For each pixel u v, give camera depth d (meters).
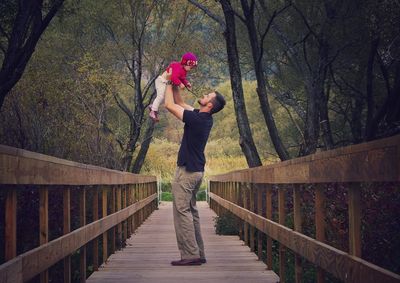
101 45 25.08
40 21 13.58
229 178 14.17
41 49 20.28
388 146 3.23
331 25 17.33
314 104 18.14
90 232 7.09
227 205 14.25
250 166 16.81
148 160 38.88
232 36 16.88
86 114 18.34
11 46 13.35
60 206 9.76
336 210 7.97
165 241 12.66
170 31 28.11
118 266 8.96
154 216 21.97
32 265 4.40
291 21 20.72
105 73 20.30
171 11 27.62
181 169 8.59
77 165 6.34
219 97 8.55
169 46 26.20
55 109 16.88
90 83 19.11
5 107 14.14
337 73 19.45
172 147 48.44
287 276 8.16
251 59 24.19
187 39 26.91
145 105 27.14
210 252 10.52
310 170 5.17
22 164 4.20
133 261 9.48
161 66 26.61
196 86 27.75
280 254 7.38
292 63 20.75
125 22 25.53
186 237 8.80
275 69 25.98
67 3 19.83
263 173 8.23
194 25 28.58
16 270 3.96
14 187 4.18
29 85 16.02
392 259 6.49
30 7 13.57
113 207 10.12
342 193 8.24
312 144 18.08
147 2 25.52
